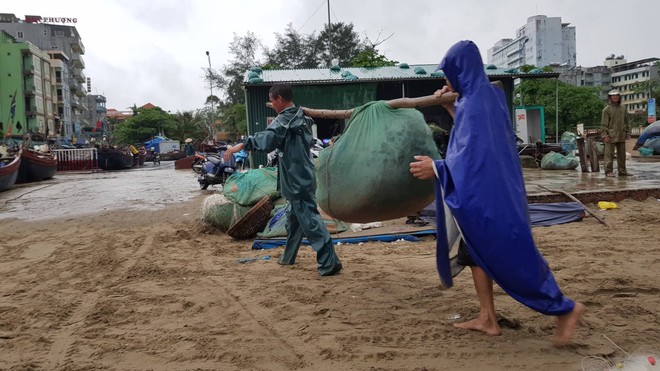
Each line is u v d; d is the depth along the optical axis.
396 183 4.42
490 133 3.16
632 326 3.56
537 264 3.04
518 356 3.15
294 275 5.30
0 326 4.04
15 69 57.25
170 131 81.50
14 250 7.46
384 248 6.66
